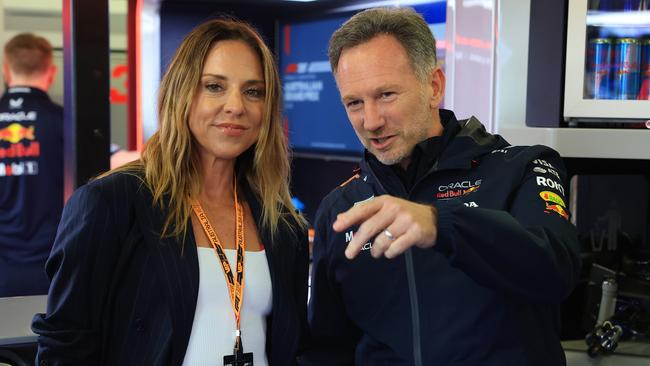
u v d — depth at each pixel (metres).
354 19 1.28
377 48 1.23
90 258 1.22
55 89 3.85
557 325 1.35
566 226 1.15
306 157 4.03
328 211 1.47
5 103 3.73
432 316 1.27
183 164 1.33
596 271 1.88
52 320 1.23
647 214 2.00
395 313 1.33
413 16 1.28
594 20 1.74
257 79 1.34
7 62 3.77
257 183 1.43
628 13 1.74
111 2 4.06
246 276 1.33
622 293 1.84
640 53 1.74
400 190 1.36
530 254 0.99
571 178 1.89
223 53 1.31
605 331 1.74
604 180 1.97
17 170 3.70
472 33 1.87
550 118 1.78
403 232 0.94
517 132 1.77
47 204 3.78
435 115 1.37
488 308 1.23
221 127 1.31
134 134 4.23
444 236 0.97
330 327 1.50
